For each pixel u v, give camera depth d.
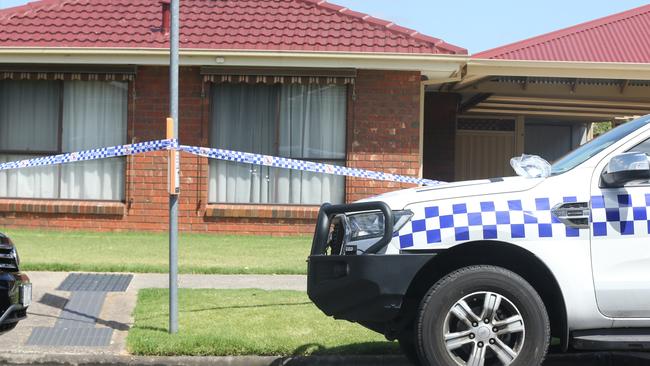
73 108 14.17
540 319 5.39
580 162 5.82
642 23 16.00
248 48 13.77
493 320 5.41
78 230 13.96
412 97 13.97
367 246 5.59
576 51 15.12
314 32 14.05
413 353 6.34
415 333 5.48
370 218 5.70
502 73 14.39
